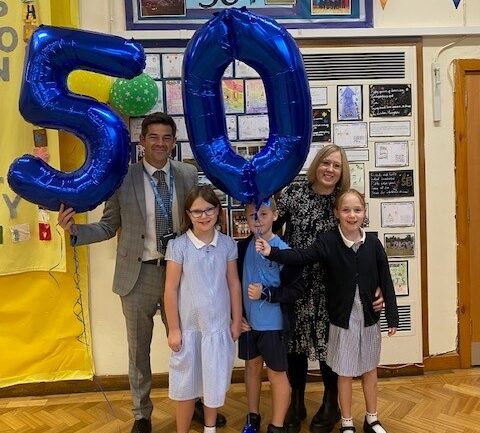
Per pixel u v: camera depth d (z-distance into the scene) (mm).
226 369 1919
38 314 2646
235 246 2014
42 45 1666
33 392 2674
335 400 2254
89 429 2311
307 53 2617
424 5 2656
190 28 2557
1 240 2520
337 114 2650
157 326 2705
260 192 1779
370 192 2699
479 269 2824
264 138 2631
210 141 1757
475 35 2680
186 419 1991
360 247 2031
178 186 2160
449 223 2779
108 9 2535
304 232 2148
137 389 2186
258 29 1645
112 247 2648
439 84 2695
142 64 1733
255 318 2006
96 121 1707
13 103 2467
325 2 2604
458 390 2592
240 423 2318
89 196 1729
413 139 2695
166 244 2043
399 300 2764
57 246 2553
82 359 2695
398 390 2609
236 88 2605
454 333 2842
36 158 1754
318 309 2164
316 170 2145
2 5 2430
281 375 2012
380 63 2650
